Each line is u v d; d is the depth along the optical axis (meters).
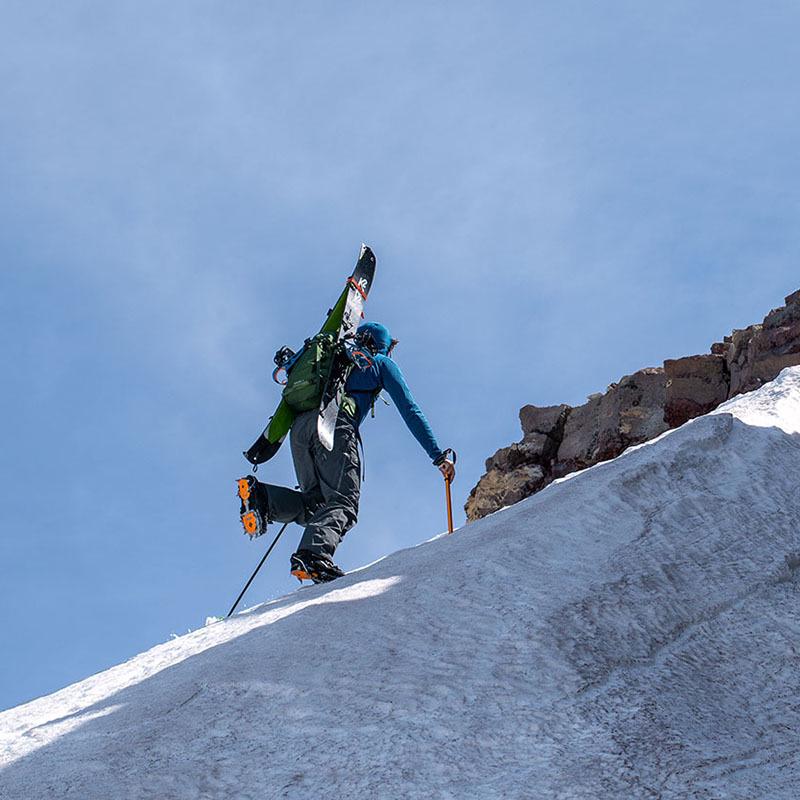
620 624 8.26
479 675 7.59
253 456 14.77
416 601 9.05
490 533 10.85
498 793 6.12
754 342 20.12
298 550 13.02
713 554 9.55
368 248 15.86
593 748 6.57
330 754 6.77
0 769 7.29
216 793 6.43
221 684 7.88
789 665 7.83
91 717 7.98
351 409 14.32
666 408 22.16
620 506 10.52
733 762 6.44
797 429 12.60
